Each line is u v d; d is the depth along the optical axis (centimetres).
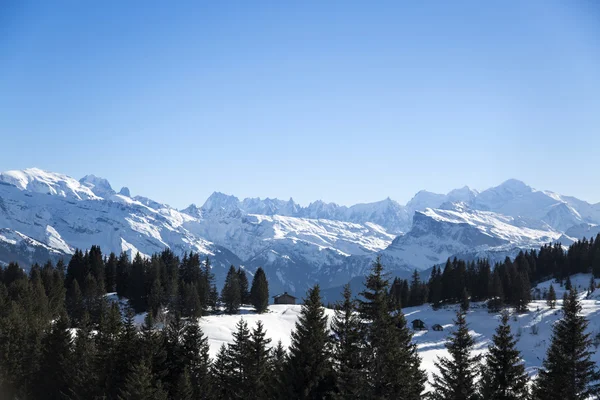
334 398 4953
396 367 4656
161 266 19800
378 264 5072
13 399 8662
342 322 5362
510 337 5216
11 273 19550
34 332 9406
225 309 18650
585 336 5522
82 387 7400
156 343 7425
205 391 7306
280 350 7144
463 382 5262
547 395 5450
